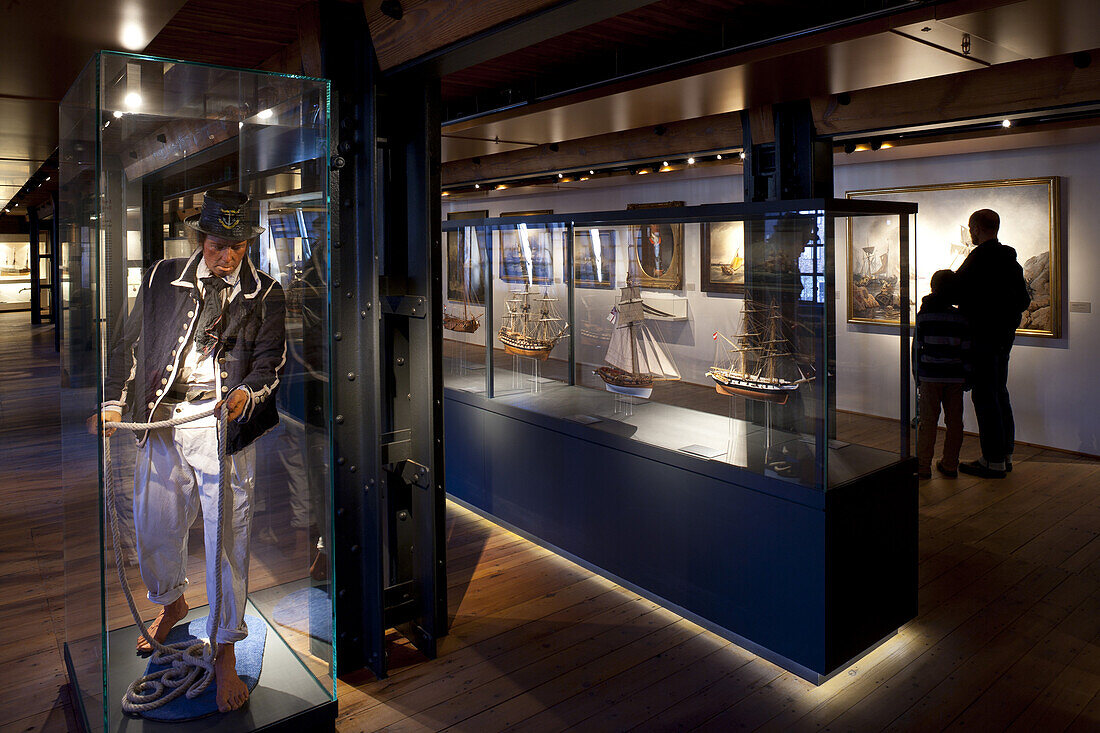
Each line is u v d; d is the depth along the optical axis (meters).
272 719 2.35
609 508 4.02
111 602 2.06
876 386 3.18
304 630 2.45
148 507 2.08
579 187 9.91
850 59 3.40
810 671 3.07
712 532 3.44
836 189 8.15
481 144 6.34
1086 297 6.51
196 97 2.07
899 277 3.20
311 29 3.00
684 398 3.57
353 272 3.04
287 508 2.36
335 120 2.95
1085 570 4.16
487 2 2.39
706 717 2.83
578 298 4.14
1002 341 5.88
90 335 2.02
